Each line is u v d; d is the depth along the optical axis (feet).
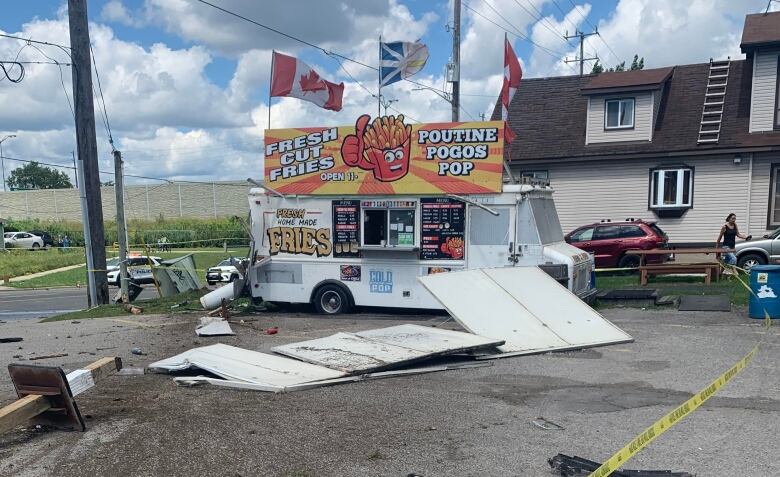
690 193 64.13
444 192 37.37
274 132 40.73
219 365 23.89
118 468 14.66
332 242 39.63
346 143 39.19
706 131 63.41
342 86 47.19
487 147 36.58
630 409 18.93
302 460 15.10
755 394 20.11
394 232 38.55
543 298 31.81
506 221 36.42
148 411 19.13
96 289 51.16
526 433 16.89
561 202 69.26
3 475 14.28
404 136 38.01
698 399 12.01
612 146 67.36
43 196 245.24
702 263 48.34
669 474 13.26
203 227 177.99
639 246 55.31
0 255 138.62
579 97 75.15
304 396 20.65
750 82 66.90
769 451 15.21
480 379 22.88
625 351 27.04
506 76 49.62
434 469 14.47
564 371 23.85
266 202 41.19
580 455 15.23
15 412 16.19
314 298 40.24
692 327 32.07
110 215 234.38
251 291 41.86
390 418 18.29
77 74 49.01
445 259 37.52
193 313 42.24
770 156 61.11
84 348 30.94
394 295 38.40
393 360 23.95
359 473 14.32
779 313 33.35
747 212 62.13
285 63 44.60
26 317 54.49
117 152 53.01
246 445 16.11
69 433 17.13
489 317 29.45
